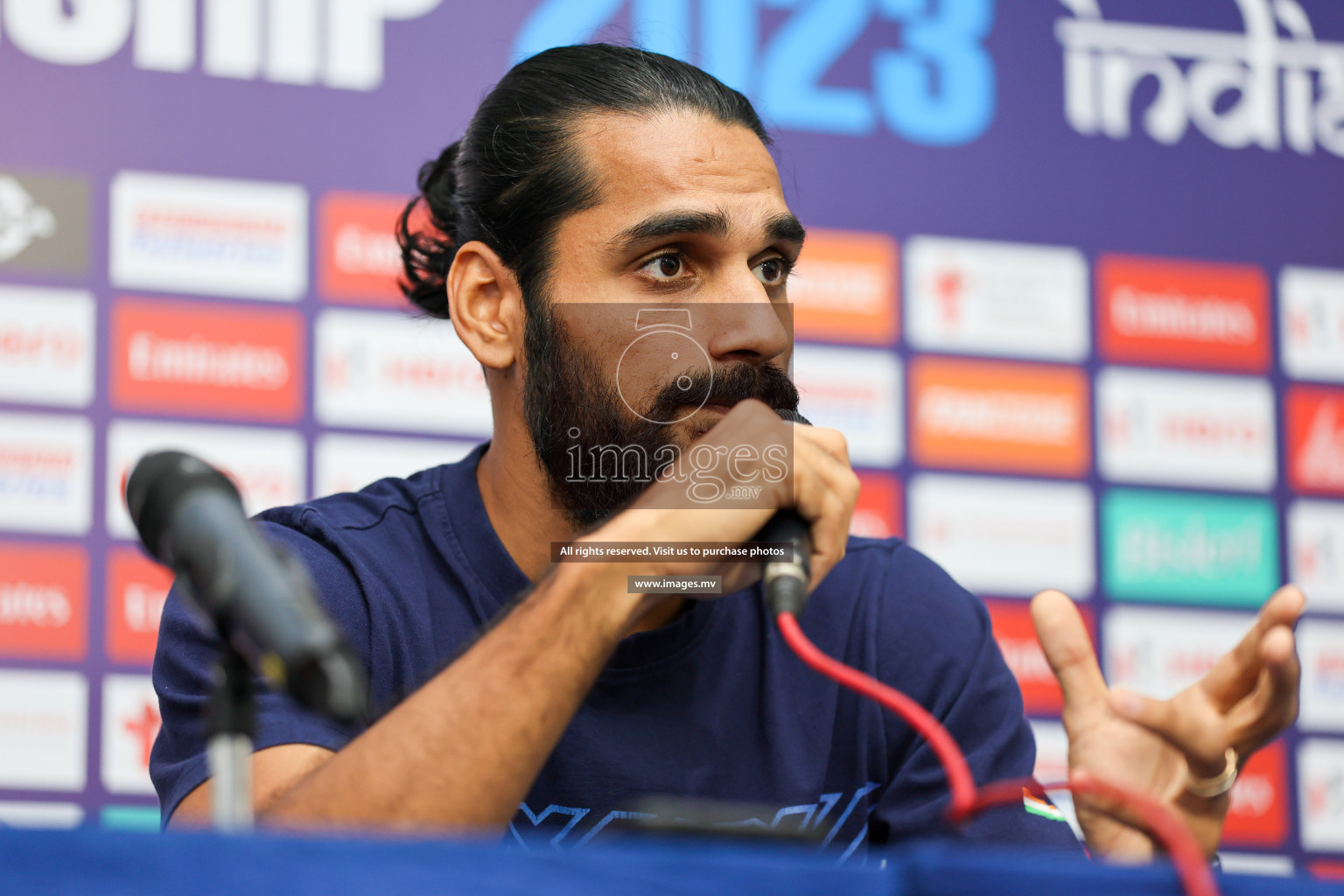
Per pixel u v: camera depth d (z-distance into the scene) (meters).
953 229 6.41
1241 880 1.52
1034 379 6.33
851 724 3.37
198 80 5.91
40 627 5.42
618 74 3.43
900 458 6.18
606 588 2.57
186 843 1.38
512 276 3.41
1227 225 6.63
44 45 5.81
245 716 1.76
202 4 5.97
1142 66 6.73
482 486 3.51
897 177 6.41
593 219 3.28
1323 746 6.25
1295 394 6.53
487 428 5.85
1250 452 6.45
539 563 3.37
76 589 5.46
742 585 2.70
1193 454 6.40
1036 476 6.25
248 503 5.63
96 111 5.79
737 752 3.24
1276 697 2.54
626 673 3.22
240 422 5.68
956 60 6.56
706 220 3.21
